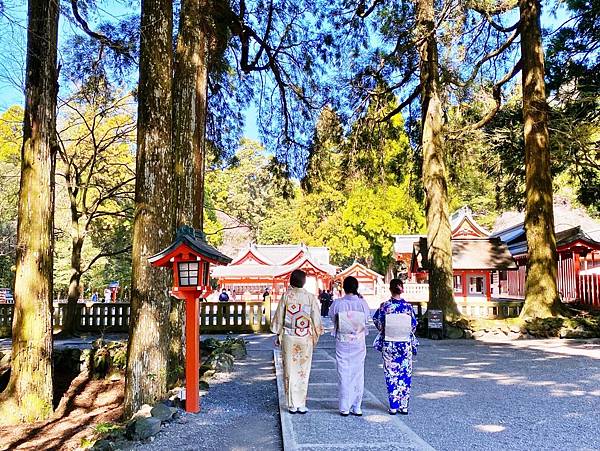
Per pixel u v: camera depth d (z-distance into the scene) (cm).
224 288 3450
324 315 2712
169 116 755
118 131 1761
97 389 1135
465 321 1549
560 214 3048
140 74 753
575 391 761
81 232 1739
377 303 3628
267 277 3509
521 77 1834
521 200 2191
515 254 2381
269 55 1653
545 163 1595
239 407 686
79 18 1102
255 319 1797
